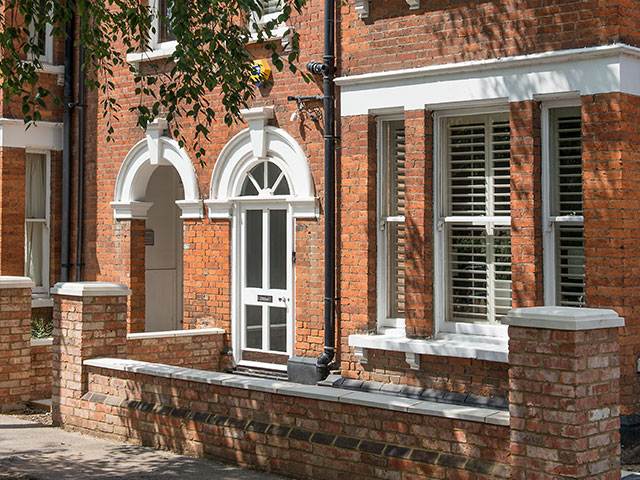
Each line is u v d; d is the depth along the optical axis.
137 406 8.59
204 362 11.80
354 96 10.09
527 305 8.67
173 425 8.23
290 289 11.15
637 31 8.30
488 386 8.94
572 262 8.66
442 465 6.32
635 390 8.09
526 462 5.71
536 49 8.62
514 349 5.78
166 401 8.39
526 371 5.71
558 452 5.55
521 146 8.72
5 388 10.43
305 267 10.80
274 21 8.39
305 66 10.88
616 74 8.08
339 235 10.34
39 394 10.92
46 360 10.98
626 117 8.12
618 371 5.78
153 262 14.66
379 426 6.77
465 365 9.10
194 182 12.23
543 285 8.73
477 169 9.40
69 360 9.39
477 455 6.19
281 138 11.12
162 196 14.80
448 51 9.29
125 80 13.12
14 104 13.69
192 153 12.33
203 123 12.12
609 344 5.70
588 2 8.28
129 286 13.05
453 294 9.60
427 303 9.47
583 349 5.52
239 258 11.84
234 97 8.82
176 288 15.02
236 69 8.50
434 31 9.41
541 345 5.64
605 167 8.13
